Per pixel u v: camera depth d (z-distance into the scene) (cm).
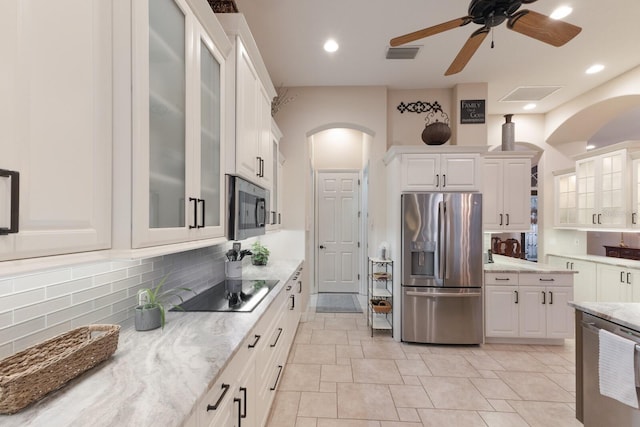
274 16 265
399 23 274
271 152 278
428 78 377
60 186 74
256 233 226
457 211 328
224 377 114
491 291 335
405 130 412
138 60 95
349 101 402
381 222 400
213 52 157
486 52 315
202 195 148
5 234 60
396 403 224
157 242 107
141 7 96
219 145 168
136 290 154
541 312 331
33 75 67
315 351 310
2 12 60
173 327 144
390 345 328
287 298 269
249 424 147
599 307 189
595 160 411
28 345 100
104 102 89
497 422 206
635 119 516
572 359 300
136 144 94
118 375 99
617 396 158
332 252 561
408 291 331
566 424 204
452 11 258
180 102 126
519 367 282
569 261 452
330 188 562
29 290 101
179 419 78
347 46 311
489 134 497
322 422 203
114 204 93
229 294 209
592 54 319
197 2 133
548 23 179
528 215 371
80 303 120
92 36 84
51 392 88
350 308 459
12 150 62
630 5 246
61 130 74
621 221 375
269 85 251
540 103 448
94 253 86
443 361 293
